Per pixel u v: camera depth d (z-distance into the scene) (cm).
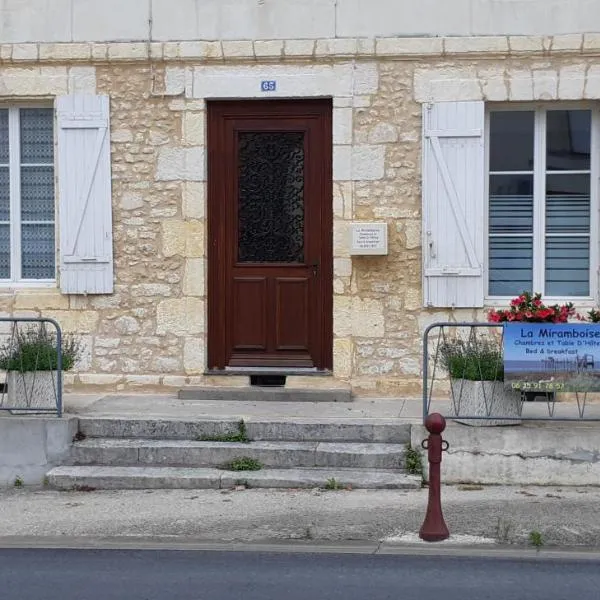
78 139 966
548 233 952
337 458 802
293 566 616
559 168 948
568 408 849
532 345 768
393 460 800
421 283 941
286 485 780
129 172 965
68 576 597
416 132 939
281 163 968
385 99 941
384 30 939
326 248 965
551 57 924
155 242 965
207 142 966
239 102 965
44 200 991
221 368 976
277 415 865
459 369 795
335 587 573
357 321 947
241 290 975
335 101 942
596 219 938
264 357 974
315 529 680
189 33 955
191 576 595
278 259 973
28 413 838
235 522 699
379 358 947
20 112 990
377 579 588
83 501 759
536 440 780
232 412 880
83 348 971
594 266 941
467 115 931
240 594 561
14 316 972
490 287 958
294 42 945
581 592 563
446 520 695
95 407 897
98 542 670
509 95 927
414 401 931
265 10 948
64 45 962
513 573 600
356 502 741
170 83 957
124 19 959
